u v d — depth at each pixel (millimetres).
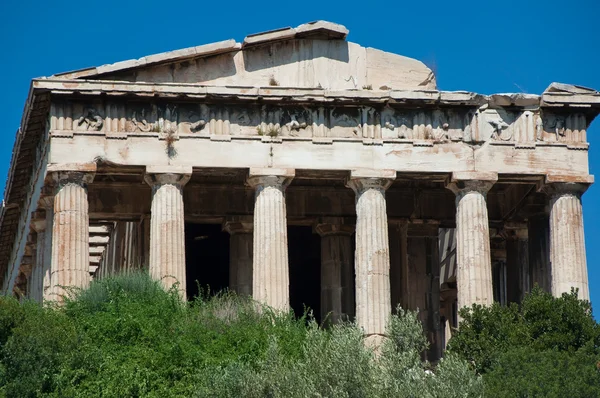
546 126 93188
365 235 90750
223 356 80312
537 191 94000
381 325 89375
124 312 82938
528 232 99938
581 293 91250
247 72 92000
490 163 92188
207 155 90375
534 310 81125
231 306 86312
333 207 100438
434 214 101375
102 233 117062
